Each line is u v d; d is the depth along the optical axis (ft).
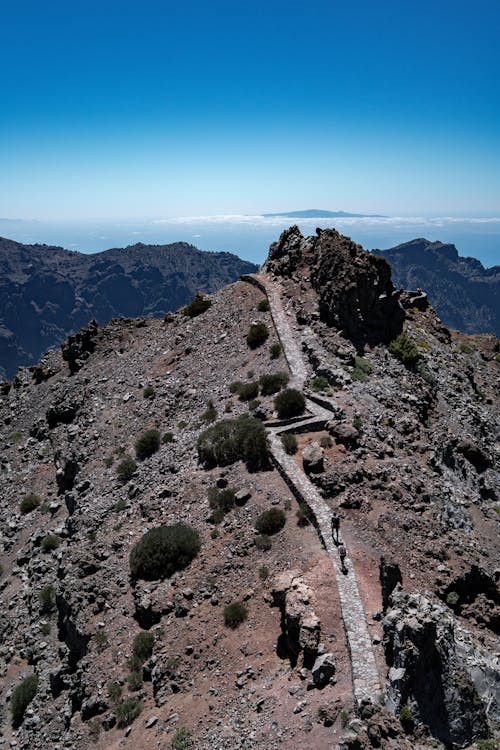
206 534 137.90
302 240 269.23
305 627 96.12
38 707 131.75
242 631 108.88
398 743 75.00
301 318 220.64
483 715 83.46
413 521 128.16
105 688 115.96
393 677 82.38
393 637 87.97
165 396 222.69
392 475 141.18
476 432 206.90
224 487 150.10
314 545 120.16
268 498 139.13
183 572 131.03
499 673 89.30
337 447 149.79
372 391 183.32
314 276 238.48
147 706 107.86
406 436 167.02
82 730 110.32
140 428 212.84
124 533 155.02
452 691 83.10
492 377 273.95
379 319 232.12
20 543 205.26
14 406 314.96
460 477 171.22
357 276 224.74
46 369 328.90
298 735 80.12
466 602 114.62
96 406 245.04
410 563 117.08
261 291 255.91
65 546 179.22
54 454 247.29
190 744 90.07
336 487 133.59
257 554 124.88
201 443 167.32
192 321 272.51
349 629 95.40
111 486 184.44
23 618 165.17
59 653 145.79
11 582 185.26
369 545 118.83
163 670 110.11
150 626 124.26
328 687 87.20
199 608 119.85
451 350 271.90
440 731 80.64
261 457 154.61
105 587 139.95
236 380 204.95
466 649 92.07
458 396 221.46
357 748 73.61
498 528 150.51
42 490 233.55
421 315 297.33
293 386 182.29
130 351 288.30
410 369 217.77
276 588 108.88
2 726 135.13
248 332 231.71
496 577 124.36
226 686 99.30
